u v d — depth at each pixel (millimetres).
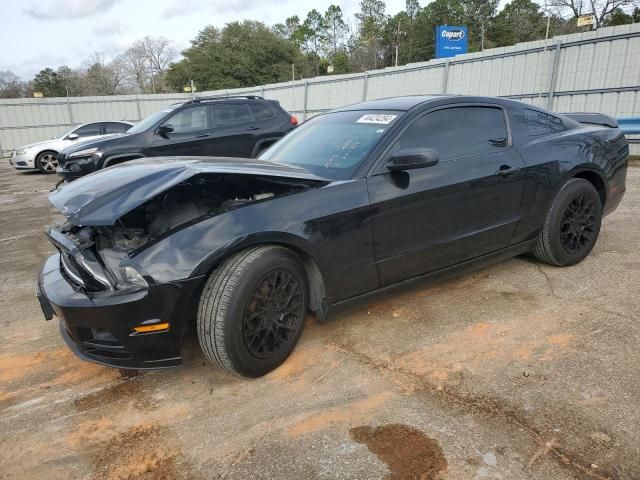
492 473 1919
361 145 3121
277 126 8953
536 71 11328
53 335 3385
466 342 2947
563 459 1970
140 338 2363
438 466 1972
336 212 2750
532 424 2186
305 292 2797
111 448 2209
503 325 3135
